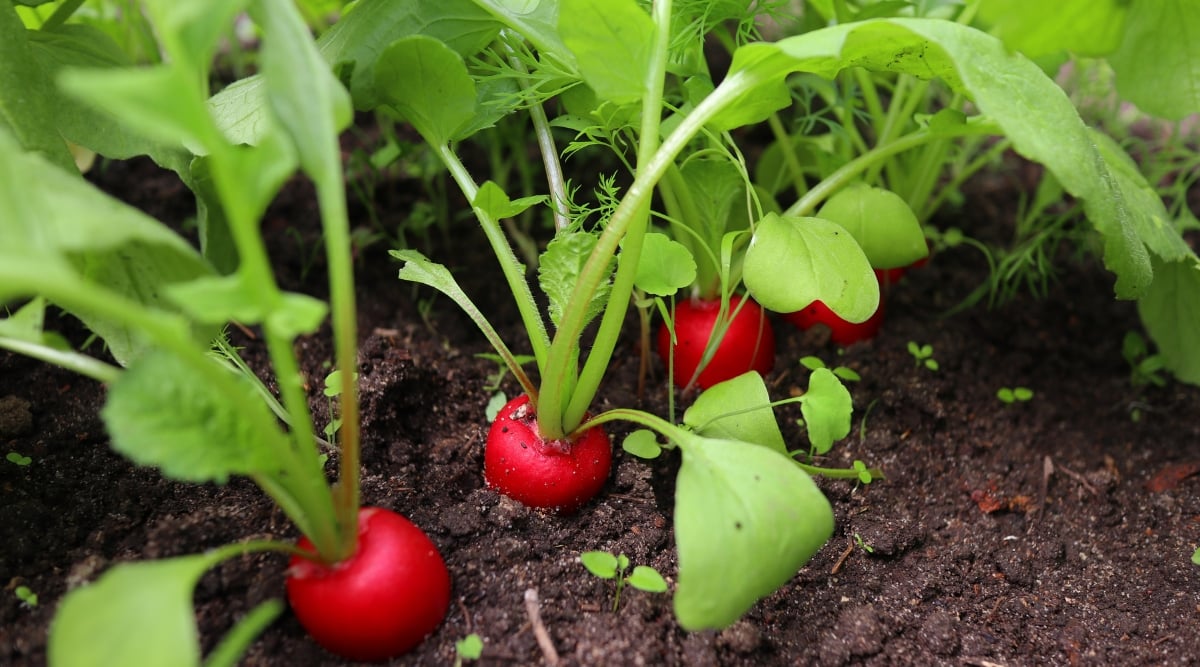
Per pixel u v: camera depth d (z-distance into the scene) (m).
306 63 0.24
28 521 0.29
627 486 0.31
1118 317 0.39
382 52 0.30
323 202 0.24
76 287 0.22
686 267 0.30
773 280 0.29
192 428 0.24
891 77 0.42
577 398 0.29
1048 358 0.38
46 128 0.29
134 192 0.40
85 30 0.33
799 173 0.37
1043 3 0.26
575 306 0.27
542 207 0.42
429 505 0.30
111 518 0.29
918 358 0.36
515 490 0.30
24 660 0.26
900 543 0.31
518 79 0.33
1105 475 0.34
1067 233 0.39
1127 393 0.37
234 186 0.22
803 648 0.28
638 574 0.28
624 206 0.27
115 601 0.22
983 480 0.34
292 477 0.25
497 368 0.36
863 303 0.29
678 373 0.34
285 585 0.27
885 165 0.38
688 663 0.27
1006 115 0.26
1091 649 0.29
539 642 0.27
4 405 0.31
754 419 0.30
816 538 0.26
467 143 0.45
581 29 0.27
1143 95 0.34
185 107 0.21
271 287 0.23
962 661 0.28
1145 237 0.31
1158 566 0.31
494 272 0.39
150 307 0.27
